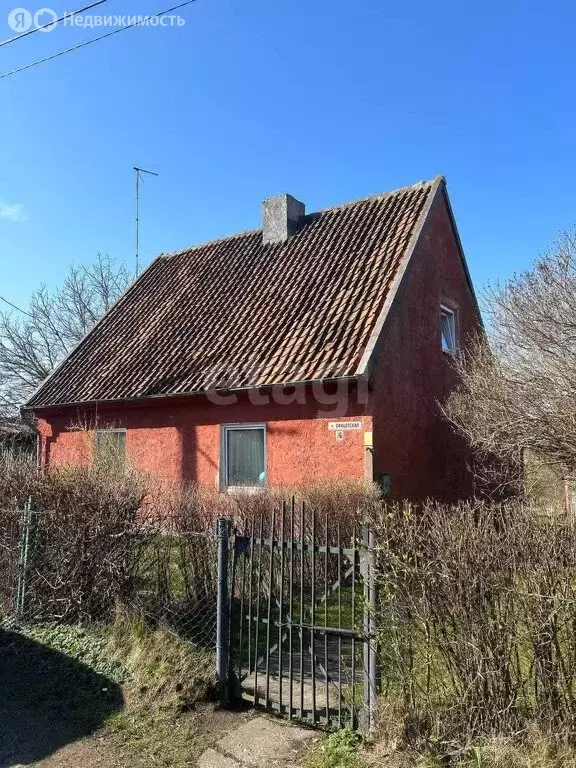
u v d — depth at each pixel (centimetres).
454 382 1346
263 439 1138
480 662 345
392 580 375
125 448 1305
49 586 632
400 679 371
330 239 1385
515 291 1139
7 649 571
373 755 361
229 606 475
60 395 1461
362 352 1016
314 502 773
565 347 962
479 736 341
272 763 374
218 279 1518
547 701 330
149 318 1548
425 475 1171
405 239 1243
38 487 673
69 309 3033
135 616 562
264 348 1173
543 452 913
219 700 455
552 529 355
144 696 464
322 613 572
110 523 611
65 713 452
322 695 451
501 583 345
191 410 1239
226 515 727
